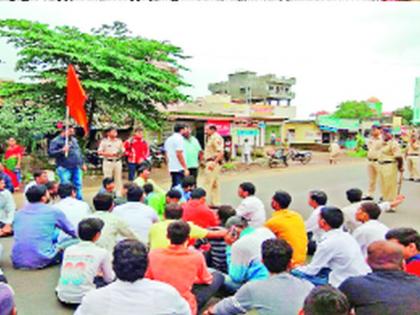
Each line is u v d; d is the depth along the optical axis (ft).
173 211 15.40
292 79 158.30
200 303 12.67
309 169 66.44
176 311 8.97
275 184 46.47
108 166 31.50
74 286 13.57
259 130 90.27
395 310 8.02
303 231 15.71
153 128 54.13
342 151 115.85
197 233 15.03
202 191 18.08
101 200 16.10
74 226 18.07
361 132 131.34
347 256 12.67
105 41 53.26
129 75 48.01
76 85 28.48
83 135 55.01
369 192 33.01
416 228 25.21
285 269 9.42
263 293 9.12
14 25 46.80
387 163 30.91
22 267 17.10
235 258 13.43
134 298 8.72
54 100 50.01
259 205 18.92
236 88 153.38
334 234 13.14
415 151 47.75
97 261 13.57
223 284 14.07
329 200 36.81
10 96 47.83
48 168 46.52
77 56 45.06
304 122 124.16
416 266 10.68
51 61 47.93
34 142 48.08
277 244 9.48
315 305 6.47
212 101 95.61
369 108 180.75
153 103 58.85
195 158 28.86
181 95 55.21
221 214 17.35
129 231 15.94
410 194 38.01
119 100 50.31
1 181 22.02
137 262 8.83
